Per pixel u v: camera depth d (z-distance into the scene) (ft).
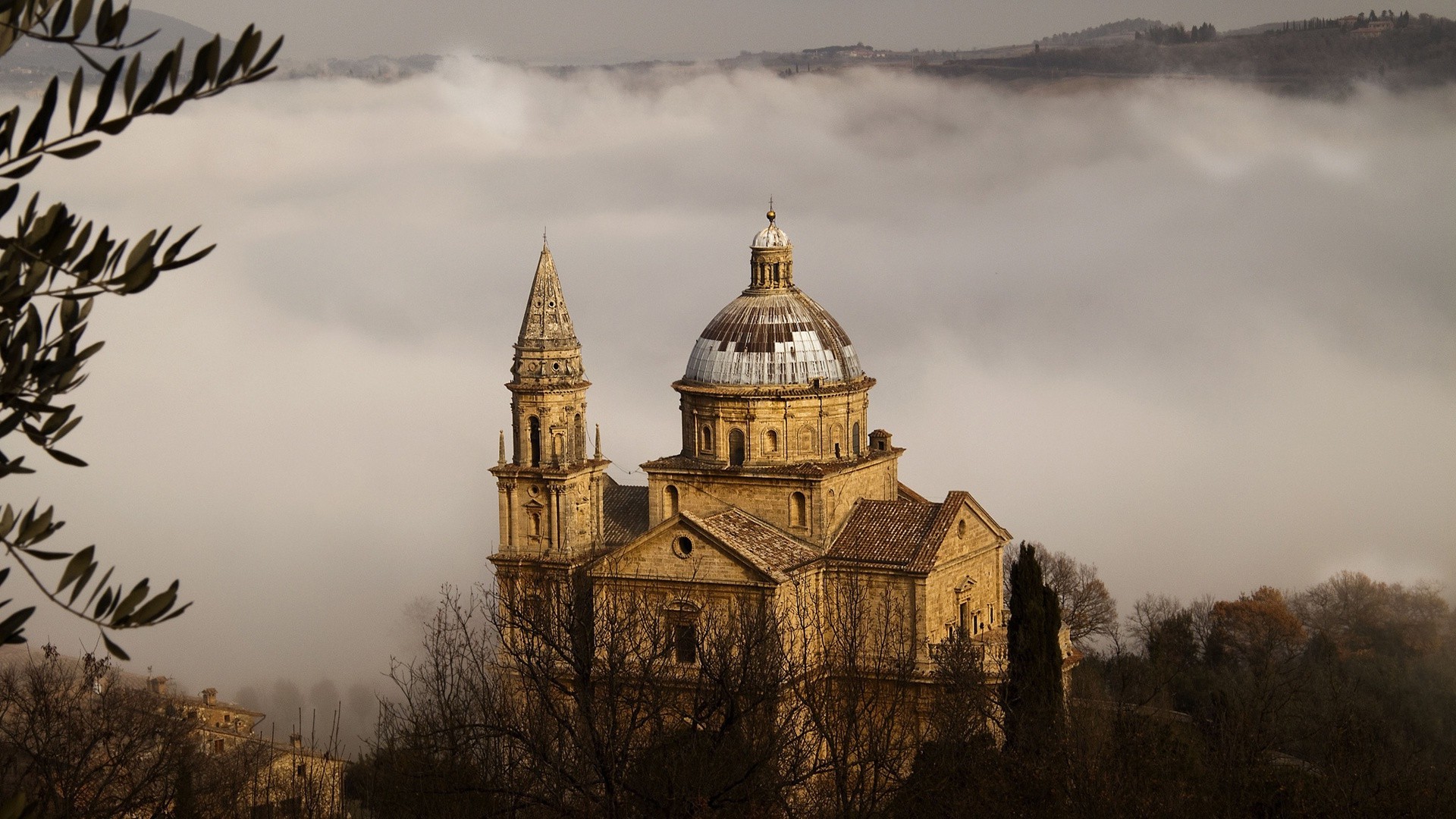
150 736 559.38
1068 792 495.41
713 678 504.84
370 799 493.36
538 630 501.15
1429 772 652.48
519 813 458.09
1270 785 536.42
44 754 488.85
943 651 639.35
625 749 446.60
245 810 549.13
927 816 503.61
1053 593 617.62
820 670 615.57
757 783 454.81
